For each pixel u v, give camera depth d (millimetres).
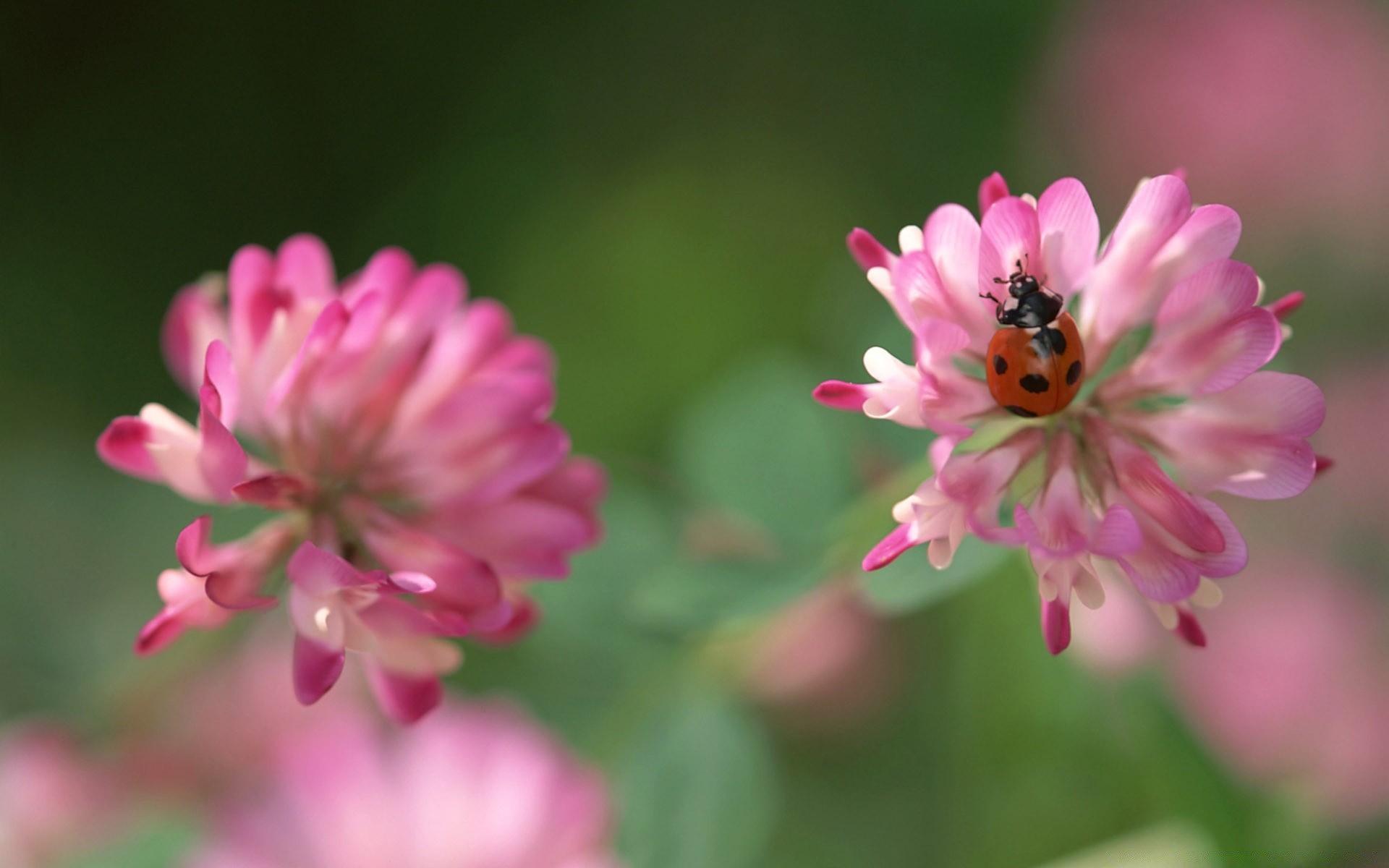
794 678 261
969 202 477
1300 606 264
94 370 489
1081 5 448
